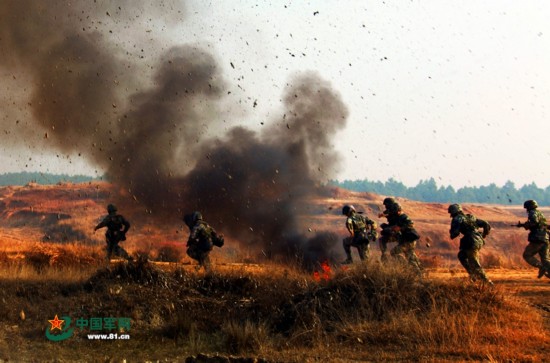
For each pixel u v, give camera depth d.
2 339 14.98
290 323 16.20
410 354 13.50
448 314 15.51
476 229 20.50
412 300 16.31
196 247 22.84
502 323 15.39
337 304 16.41
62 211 75.12
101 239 61.41
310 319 15.80
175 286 18.59
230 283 19.20
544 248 23.61
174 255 37.28
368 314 15.90
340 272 17.75
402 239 21.44
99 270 19.34
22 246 35.97
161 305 17.14
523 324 15.41
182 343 15.17
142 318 16.50
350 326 15.25
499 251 66.56
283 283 18.52
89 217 72.19
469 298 16.45
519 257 38.16
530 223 23.62
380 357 13.44
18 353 14.13
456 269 30.50
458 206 20.86
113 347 14.76
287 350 14.38
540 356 13.07
